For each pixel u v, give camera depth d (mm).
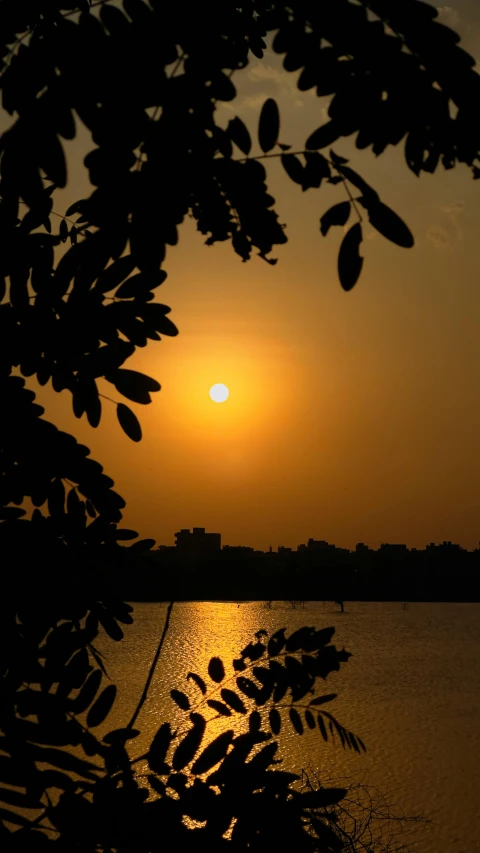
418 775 33812
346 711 50188
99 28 2287
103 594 3219
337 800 3105
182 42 2289
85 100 2271
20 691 2893
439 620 139375
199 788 2971
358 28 2164
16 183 2275
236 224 2609
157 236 2412
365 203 2314
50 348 2941
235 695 3506
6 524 3041
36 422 2945
